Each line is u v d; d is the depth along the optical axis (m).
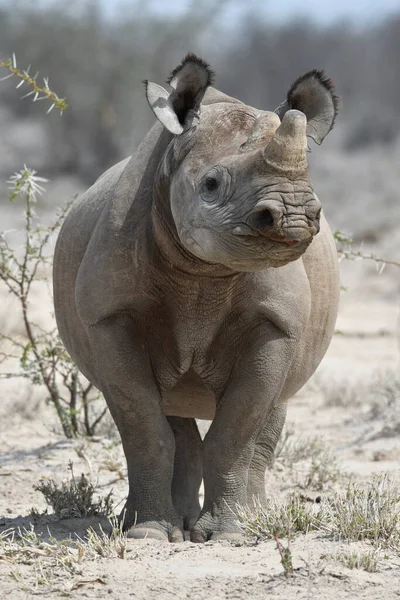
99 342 20.89
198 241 18.38
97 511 23.64
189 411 23.39
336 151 190.75
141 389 20.86
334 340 58.91
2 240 31.69
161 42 161.00
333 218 121.25
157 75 160.50
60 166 166.38
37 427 36.41
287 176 17.14
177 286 20.50
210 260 18.56
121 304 20.70
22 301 32.22
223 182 17.94
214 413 23.44
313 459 29.56
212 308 20.77
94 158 163.62
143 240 20.41
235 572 18.20
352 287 81.31
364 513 20.11
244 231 17.41
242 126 18.97
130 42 160.50
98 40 159.62
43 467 29.66
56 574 18.12
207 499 21.33
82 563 18.73
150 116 162.38
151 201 20.53
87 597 16.94
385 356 53.47
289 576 17.59
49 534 21.08
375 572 17.97
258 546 19.84
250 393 20.97
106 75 159.62
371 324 65.25
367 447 33.16
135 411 20.94
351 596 16.69
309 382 45.78
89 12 160.50
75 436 32.91
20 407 38.22
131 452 21.23
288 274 20.98
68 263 23.03
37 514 23.58
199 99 19.23
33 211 31.41
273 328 20.98
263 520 20.75
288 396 23.98
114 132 161.75
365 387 43.03
